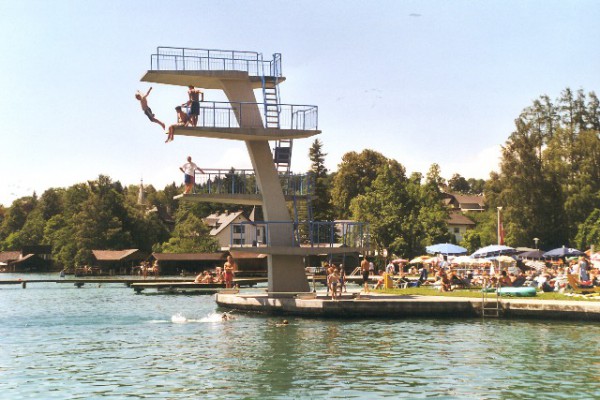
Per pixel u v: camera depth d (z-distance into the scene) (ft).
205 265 380.37
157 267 353.92
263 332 92.58
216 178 126.11
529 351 74.38
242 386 58.49
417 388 57.47
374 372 64.03
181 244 420.77
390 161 418.51
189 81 123.85
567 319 100.37
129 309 135.54
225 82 122.11
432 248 196.54
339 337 86.74
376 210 298.97
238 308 124.88
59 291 210.18
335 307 109.40
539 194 284.82
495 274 150.61
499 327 94.84
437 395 55.01
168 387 58.34
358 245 126.41
